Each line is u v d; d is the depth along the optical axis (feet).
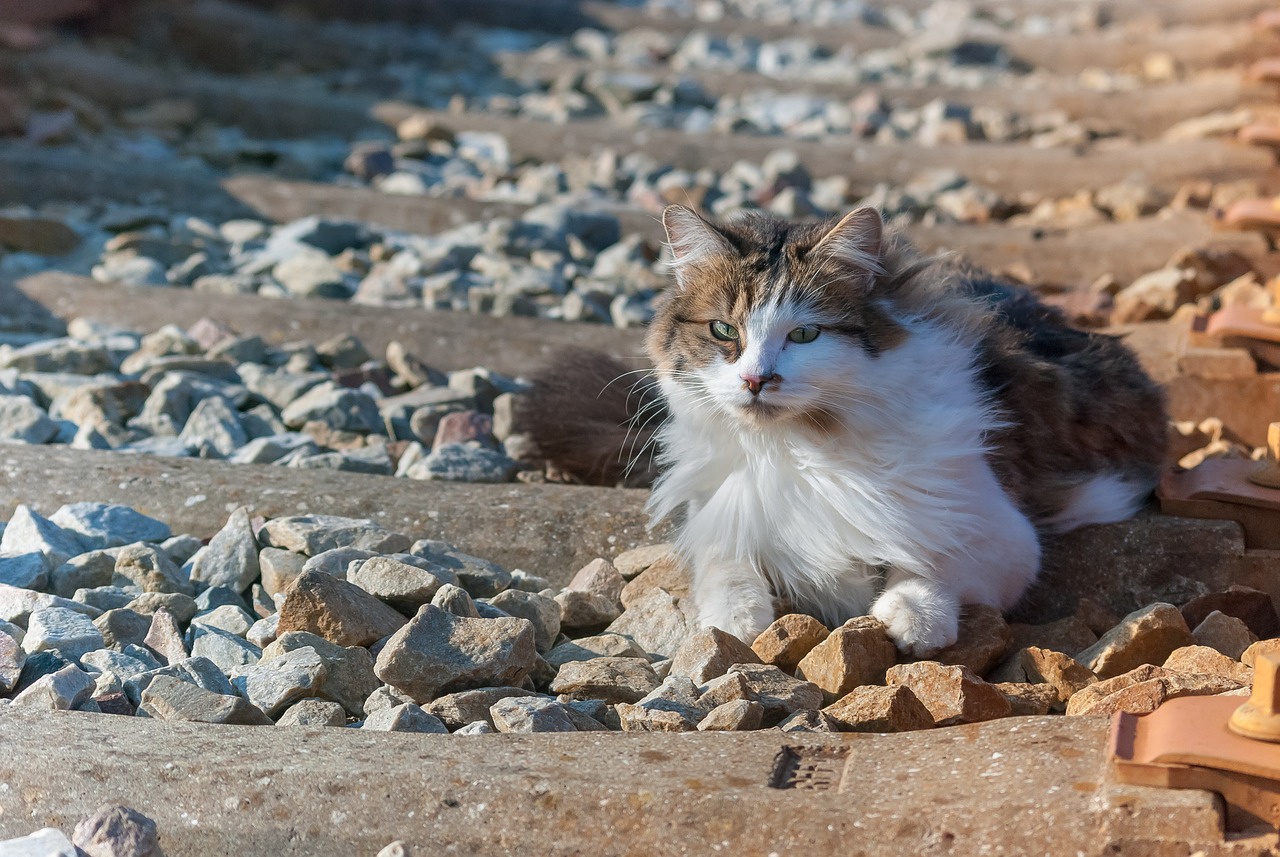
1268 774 10.92
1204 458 22.41
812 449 17.30
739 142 43.45
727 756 12.88
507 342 28.32
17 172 36.06
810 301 17.24
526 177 40.45
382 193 36.81
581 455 22.38
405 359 26.91
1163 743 11.44
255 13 54.13
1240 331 24.82
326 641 15.93
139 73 45.93
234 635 16.65
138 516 19.85
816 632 16.26
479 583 18.21
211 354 26.78
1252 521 19.10
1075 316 29.73
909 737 13.15
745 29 60.70
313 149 42.65
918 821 11.49
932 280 19.03
